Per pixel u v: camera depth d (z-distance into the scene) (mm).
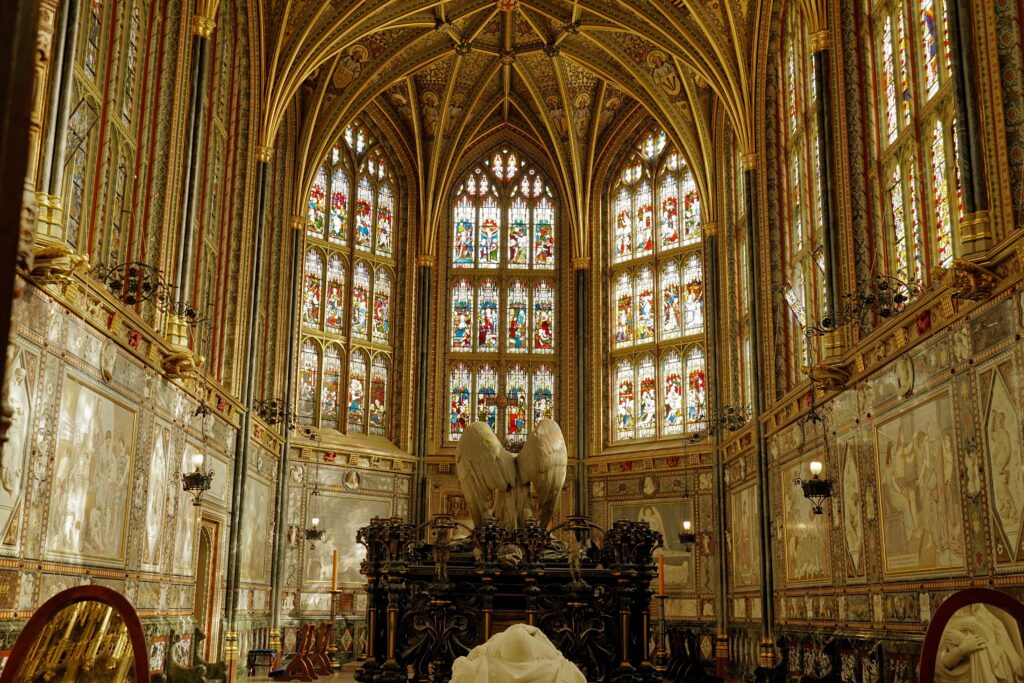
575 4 32188
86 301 16672
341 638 33062
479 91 37094
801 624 24094
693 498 33250
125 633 7410
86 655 7352
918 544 17266
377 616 17938
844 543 21062
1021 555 13625
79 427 16469
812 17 23156
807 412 23797
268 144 29297
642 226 37719
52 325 15312
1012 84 14758
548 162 39469
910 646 17250
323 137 34469
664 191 37375
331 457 34156
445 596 17891
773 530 26703
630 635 17594
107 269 18969
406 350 37094
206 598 25609
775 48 28406
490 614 17766
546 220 39281
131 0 20328
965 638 8445
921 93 18922
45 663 7285
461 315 38312
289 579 32438
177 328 21312
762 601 26609
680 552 33188
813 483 20766
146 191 21188
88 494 16906
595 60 34781
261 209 28797
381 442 36094
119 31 19469
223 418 26031
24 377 14312
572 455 36500
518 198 39375
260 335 31766
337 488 34188
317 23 30078
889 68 20891
